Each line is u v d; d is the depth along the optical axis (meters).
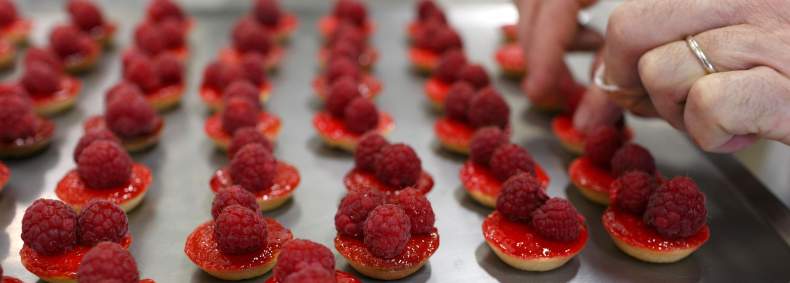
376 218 0.46
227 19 0.79
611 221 0.50
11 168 0.56
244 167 0.52
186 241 0.48
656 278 0.48
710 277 0.48
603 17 0.76
